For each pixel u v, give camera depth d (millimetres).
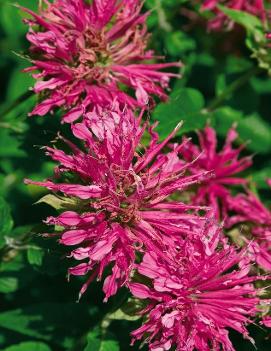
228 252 495
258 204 566
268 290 510
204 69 640
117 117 496
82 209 490
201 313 486
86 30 523
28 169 617
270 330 542
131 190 494
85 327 555
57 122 556
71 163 490
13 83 665
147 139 535
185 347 479
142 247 491
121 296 511
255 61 611
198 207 494
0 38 679
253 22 591
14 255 561
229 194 568
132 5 533
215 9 617
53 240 523
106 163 484
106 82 524
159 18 614
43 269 533
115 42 531
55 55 517
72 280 573
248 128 635
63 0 521
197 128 572
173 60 612
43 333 553
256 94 624
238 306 488
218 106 620
